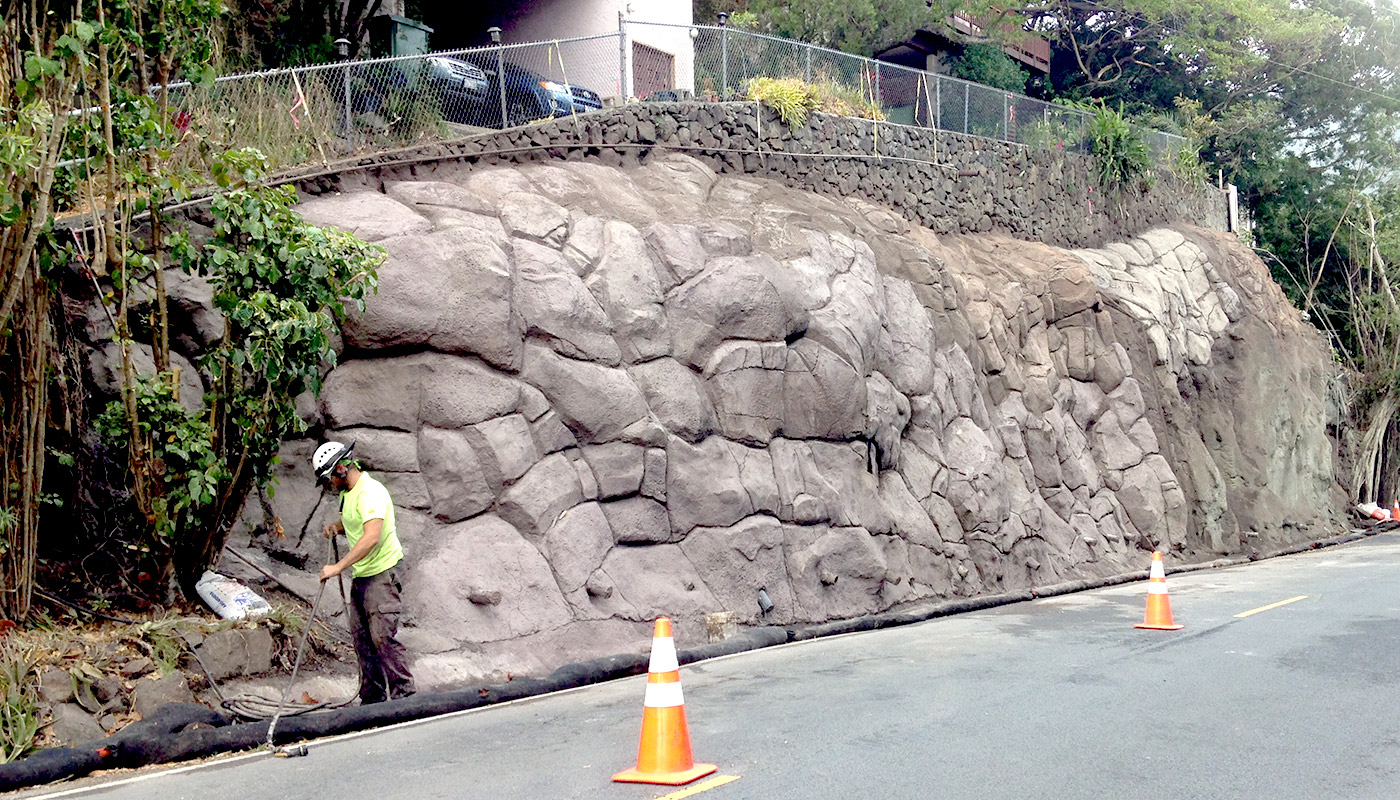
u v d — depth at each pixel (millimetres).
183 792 6281
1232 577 18266
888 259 18234
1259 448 25672
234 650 8508
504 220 12492
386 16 20828
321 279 9164
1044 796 5734
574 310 12125
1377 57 36906
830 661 10266
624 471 11992
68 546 9266
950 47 33188
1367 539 26531
